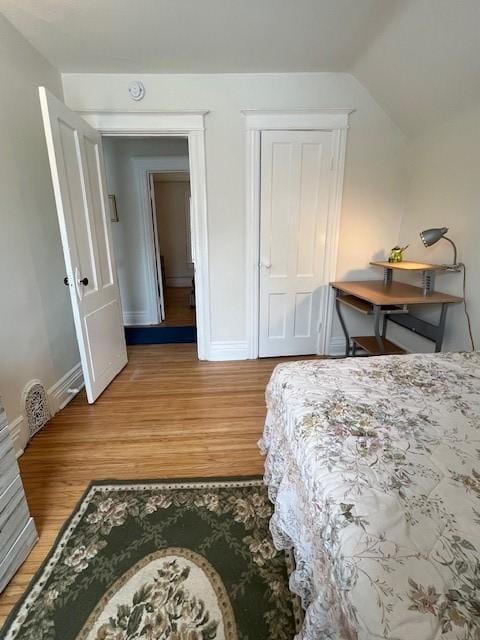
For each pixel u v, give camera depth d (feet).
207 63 7.67
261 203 9.18
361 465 2.85
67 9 5.74
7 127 6.05
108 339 8.86
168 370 9.78
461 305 7.42
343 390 4.10
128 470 5.78
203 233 9.36
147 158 12.92
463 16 5.25
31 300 6.69
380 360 5.05
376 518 2.35
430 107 7.56
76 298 7.17
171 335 13.10
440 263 8.07
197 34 6.52
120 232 13.64
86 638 3.40
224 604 3.70
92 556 4.24
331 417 3.53
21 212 6.41
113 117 8.34
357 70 8.04
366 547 2.16
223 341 10.40
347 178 9.21
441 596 1.85
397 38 6.43
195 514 4.87
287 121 8.55
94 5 5.64
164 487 5.38
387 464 2.85
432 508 2.41
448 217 7.73
